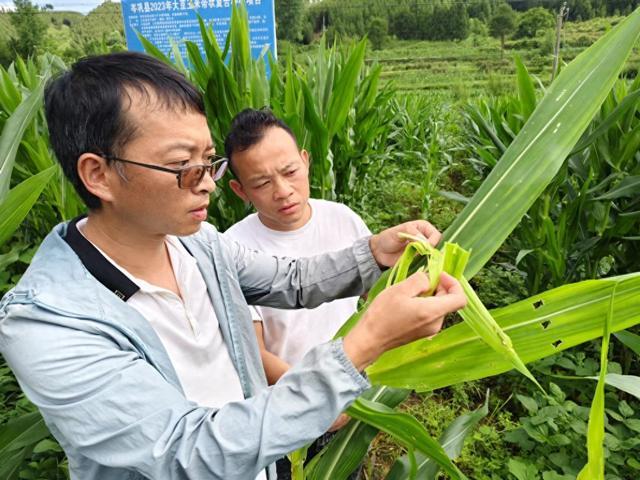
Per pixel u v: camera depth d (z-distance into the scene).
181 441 0.58
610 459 1.64
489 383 2.31
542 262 2.38
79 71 0.65
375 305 0.64
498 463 1.80
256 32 4.20
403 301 0.62
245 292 1.06
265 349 1.35
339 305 1.39
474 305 0.68
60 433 0.68
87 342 0.62
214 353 0.85
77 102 0.63
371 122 3.58
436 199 5.30
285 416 0.58
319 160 2.14
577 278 2.54
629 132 2.01
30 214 2.55
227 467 0.57
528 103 1.98
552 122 0.85
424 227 0.99
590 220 2.27
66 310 0.64
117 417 0.58
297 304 1.08
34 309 0.63
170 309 0.78
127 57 0.66
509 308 0.76
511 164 0.87
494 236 0.85
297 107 2.16
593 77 0.84
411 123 6.59
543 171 0.84
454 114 10.09
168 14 4.11
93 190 0.67
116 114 0.62
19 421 1.11
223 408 0.61
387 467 1.91
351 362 0.60
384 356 0.82
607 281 0.70
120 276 0.72
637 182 1.91
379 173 5.72
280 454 0.58
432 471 1.11
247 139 1.25
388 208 4.86
